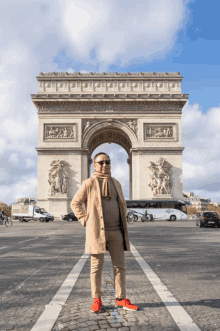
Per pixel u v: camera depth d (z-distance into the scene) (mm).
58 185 70938
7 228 45375
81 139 73312
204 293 8664
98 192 7504
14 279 10609
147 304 7645
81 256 15953
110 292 8992
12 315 6875
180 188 72188
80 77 74562
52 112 73875
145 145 73312
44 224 57375
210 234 31438
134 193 73188
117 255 7484
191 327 6035
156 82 74812
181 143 73375
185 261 14406
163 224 55250
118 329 5992
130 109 74375
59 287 9469
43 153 72625
